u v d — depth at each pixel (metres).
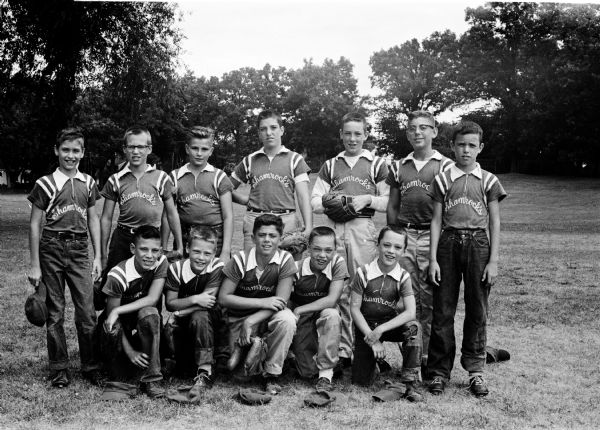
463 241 4.29
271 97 69.00
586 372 4.63
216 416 3.63
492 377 4.50
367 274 4.46
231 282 4.44
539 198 34.97
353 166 5.14
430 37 62.19
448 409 3.82
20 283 8.11
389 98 61.62
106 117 40.88
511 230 19.62
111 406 3.74
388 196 5.12
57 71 17.38
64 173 4.32
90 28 16.97
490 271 4.25
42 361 4.72
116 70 18.72
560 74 45.00
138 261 4.25
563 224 22.00
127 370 4.21
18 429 3.35
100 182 51.03
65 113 18.09
